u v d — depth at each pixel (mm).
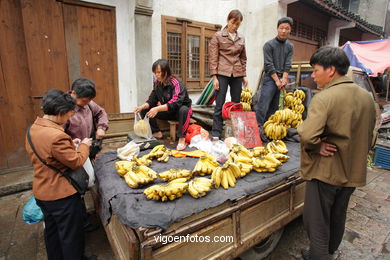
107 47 4613
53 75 4172
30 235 2777
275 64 3602
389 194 3775
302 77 6270
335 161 1769
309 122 1709
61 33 4125
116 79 4805
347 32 10273
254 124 3441
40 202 1898
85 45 4383
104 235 2795
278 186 2186
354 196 3707
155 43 5184
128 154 2553
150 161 2371
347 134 1681
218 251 1773
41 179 1841
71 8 4148
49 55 4082
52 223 1989
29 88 4023
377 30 10094
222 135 3717
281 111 3459
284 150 2797
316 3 6332
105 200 1896
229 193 1854
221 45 3381
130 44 4754
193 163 2496
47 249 2070
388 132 6012
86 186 2016
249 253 2254
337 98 1670
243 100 4594
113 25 4598
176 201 1714
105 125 2736
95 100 4660
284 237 2820
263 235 2090
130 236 1446
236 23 3299
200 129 3332
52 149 1731
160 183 2012
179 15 5426
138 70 4688
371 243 2639
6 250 2537
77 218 1965
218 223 1740
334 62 1721
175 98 3010
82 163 1923
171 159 2609
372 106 1783
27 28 3836
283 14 6191
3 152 3971
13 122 3980
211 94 4637
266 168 2260
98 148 2727
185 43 5559
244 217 1924
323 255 1911
